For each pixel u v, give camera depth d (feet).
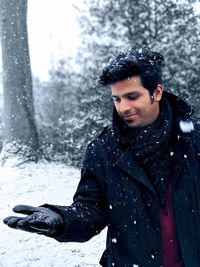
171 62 45.24
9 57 40.75
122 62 5.62
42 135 48.08
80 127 43.68
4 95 41.01
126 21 47.16
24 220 5.10
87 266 18.38
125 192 6.09
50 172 36.47
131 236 6.09
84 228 5.86
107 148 6.25
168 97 6.28
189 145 6.06
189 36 45.52
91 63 48.80
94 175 6.27
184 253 6.02
